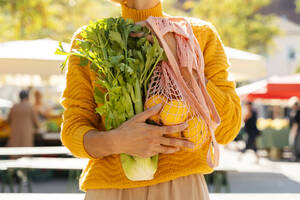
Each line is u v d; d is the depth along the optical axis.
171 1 22.69
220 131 1.67
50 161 7.09
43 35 16.09
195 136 1.58
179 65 1.61
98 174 1.67
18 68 6.70
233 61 7.06
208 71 1.73
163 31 1.60
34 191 8.60
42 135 10.13
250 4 24.30
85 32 1.60
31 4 16.31
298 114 15.02
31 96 17.23
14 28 16.41
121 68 1.50
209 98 1.61
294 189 9.37
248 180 10.63
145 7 1.76
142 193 1.63
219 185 7.46
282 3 42.22
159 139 1.53
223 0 23.55
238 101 1.70
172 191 1.61
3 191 7.57
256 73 7.38
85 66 1.73
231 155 15.95
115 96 1.55
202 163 1.63
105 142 1.54
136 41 1.61
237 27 23.67
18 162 7.06
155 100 1.55
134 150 1.53
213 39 1.77
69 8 17.80
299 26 40.38
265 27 25.20
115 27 1.58
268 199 7.15
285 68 40.34
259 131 14.35
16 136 9.77
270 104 23.34
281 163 14.17
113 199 1.65
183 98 1.55
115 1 1.81
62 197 6.70
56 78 10.88
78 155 1.65
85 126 1.65
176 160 1.61
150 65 1.56
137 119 1.52
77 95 1.72
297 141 14.83
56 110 14.40
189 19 1.82
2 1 15.91
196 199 1.63
